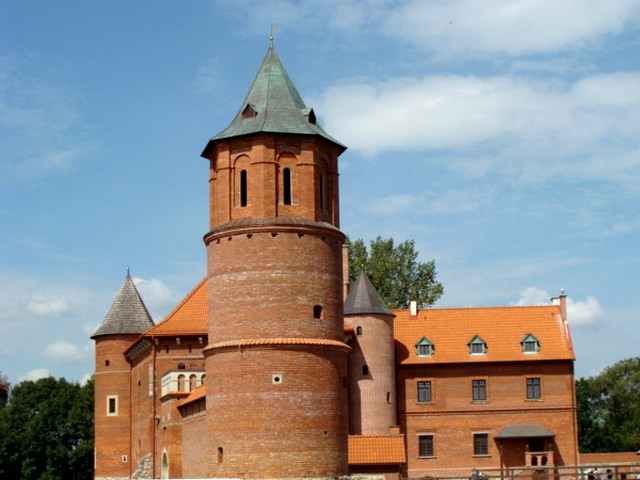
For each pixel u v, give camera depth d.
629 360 114.31
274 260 48.50
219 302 49.47
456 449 75.38
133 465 77.94
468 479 53.62
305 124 50.56
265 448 47.03
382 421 72.00
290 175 49.75
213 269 50.25
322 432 47.81
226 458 47.75
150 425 68.56
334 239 50.50
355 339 72.75
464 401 76.06
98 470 80.62
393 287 102.12
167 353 69.19
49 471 108.50
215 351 49.12
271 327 48.03
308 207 49.53
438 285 103.19
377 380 72.31
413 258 104.62
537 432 74.69
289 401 47.44
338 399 48.94
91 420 113.38
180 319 70.44
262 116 50.19
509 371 76.56
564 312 79.06
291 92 52.19
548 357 76.31
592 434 111.19
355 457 63.25
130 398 80.94
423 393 76.25
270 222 48.59
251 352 47.84
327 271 49.69
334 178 51.66
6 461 109.88
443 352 77.12
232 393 48.03
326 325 49.16
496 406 76.00
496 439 75.50
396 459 63.22
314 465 47.31
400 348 77.44
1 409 118.19
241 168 50.06
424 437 75.62
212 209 51.38
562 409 75.88
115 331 82.00
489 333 78.38
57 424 112.81
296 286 48.53
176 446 60.72
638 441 105.50
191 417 56.94
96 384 82.56
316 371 48.19
